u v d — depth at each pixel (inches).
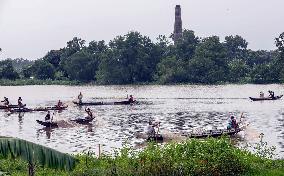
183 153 3189.0
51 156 1728.6
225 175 3120.1
